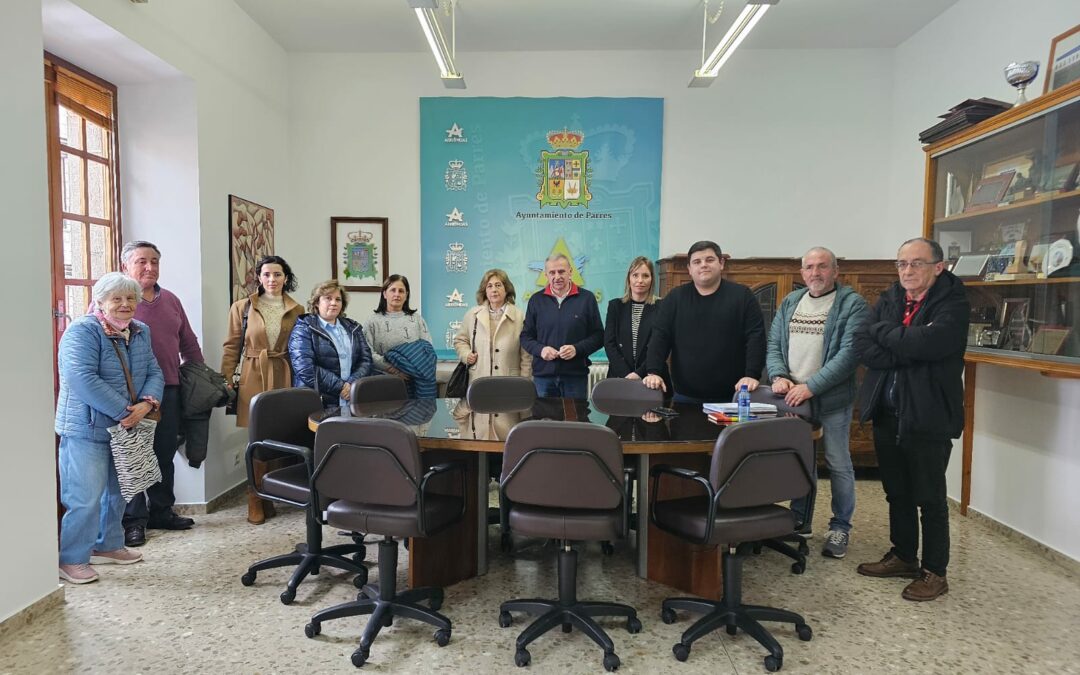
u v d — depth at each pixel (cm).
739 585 218
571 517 200
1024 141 287
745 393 269
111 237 343
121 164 350
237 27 398
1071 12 303
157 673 195
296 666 200
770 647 202
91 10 266
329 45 464
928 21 421
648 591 258
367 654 202
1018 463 317
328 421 203
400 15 415
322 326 346
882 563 275
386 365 385
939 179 348
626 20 421
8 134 218
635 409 287
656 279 476
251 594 251
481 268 487
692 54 472
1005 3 350
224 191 381
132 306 272
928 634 224
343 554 277
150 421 278
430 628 225
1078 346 255
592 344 361
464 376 389
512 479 198
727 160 478
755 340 301
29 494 227
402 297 404
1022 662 206
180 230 352
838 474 294
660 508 221
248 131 414
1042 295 276
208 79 361
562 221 484
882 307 266
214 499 362
